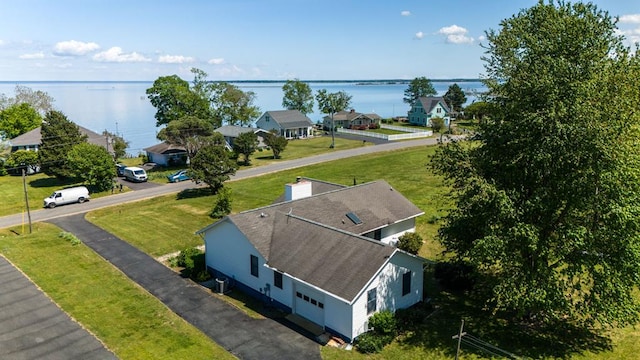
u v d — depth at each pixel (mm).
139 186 58656
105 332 22359
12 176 64125
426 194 46594
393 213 32781
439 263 28109
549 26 20359
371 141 88125
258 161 71688
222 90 107375
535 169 20062
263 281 25656
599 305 19562
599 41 20078
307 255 24062
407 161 63594
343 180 55000
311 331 22438
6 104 97188
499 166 21969
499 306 22516
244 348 20969
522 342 21297
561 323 22734
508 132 20938
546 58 19219
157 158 73812
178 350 20781
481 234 22281
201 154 51781
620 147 18203
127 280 28734
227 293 27031
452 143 24891
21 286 27703
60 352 20625
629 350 20484
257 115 113438
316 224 26156
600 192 19094
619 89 19516
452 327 22672
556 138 18359
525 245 20156
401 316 22844
